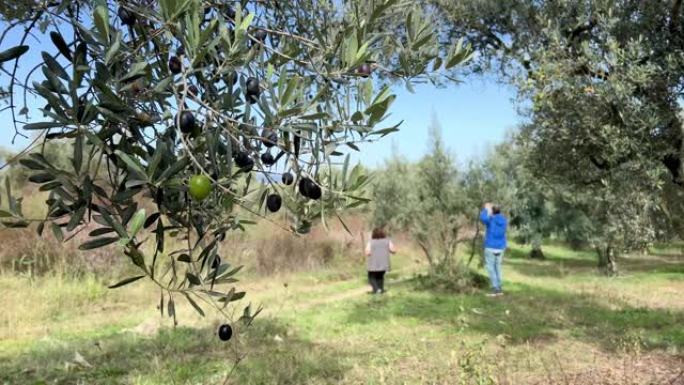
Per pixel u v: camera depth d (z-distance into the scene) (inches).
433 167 483.2
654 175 163.5
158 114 52.6
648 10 174.9
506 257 841.5
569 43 184.4
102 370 208.4
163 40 54.9
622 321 303.9
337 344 257.1
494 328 287.7
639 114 163.8
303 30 66.5
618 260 730.8
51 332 284.5
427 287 456.1
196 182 46.5
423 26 59.6
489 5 206.2
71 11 53.7
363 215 594.6
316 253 583.5
